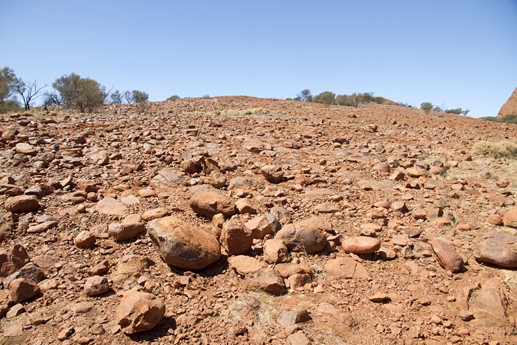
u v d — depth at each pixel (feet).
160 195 20.77
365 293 13.53
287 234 16.10
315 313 12.36
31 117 44.06
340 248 16.53
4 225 16.38
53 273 14.06
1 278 13.53
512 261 14.51
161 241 14.40
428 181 25.22
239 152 30.86
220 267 14.83
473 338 11.37
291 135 40.96
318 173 26.66
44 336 11.03
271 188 22.62
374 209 20.20
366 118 67.92
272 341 11.08
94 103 72.02
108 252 15.39
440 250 15.24
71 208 18.86
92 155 26.81
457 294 13.38
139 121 43.60
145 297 11.71
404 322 12.04
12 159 24.34
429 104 113.39
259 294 13.28
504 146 33.63
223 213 18.43
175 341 10.93
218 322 11.79
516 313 12.44
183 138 34.73
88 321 11.60
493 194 23.02
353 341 11.29
